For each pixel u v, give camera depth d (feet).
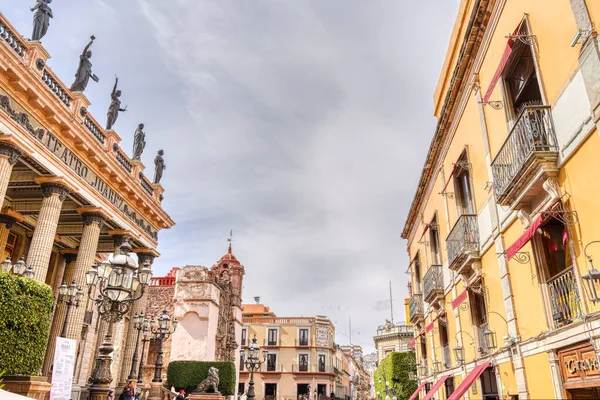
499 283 32.48
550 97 24.72
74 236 72.84
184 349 104.94
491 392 35.81
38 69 49.39
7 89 45.50
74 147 56.75
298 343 198.29
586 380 21.40
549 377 24.94
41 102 49.06
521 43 28.17
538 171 24.09
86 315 70.49
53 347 62.75
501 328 32.37
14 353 36.99
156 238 82.28
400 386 107.96
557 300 24.40
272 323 202.08
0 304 36.32
